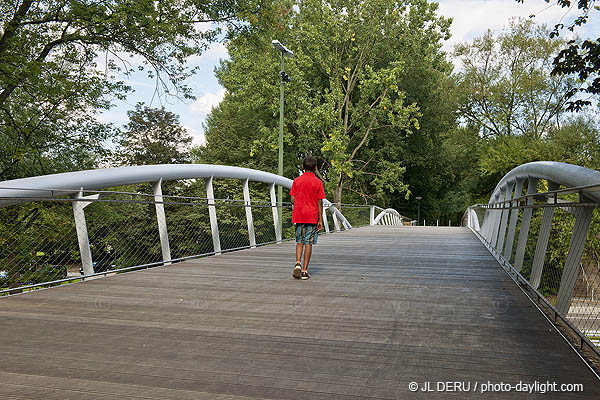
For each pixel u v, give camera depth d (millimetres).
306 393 2492
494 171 34281
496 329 3760
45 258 6566
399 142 30109
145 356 3107
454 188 45531
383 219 27781
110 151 16703
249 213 11016
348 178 31469
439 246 11094
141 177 7793
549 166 5539
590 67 7945
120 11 13555
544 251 4676
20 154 14164
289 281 6125
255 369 2859
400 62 26312
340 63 28688
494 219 9898
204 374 2775
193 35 15984
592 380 2664
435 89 33219
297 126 28938
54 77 13922
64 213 6684
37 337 3553
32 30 13977
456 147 39312
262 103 27750
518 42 37469
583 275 3465
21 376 2738
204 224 9156
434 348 3266
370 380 2670
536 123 37594
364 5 27812
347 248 10586
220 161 35344
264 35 17469
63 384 2613
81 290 5504
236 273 6832
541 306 4590
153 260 7727
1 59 13008
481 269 7207
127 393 2492
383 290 5473
